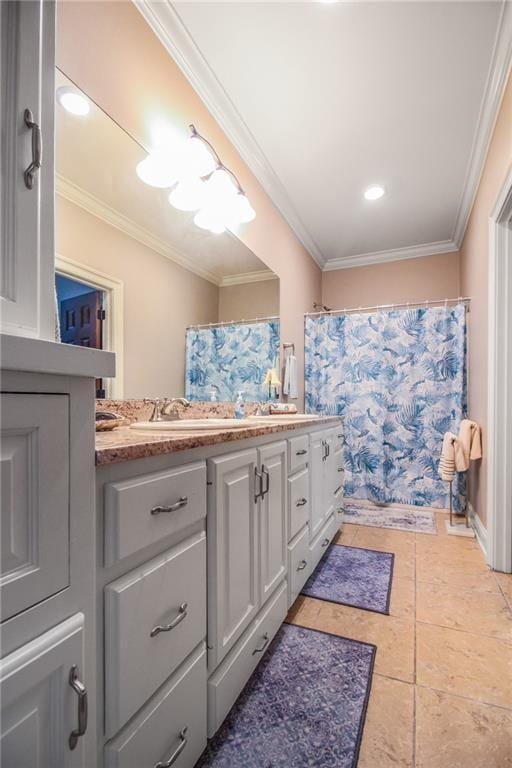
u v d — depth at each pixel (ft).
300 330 11.03
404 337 10.45
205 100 6.21
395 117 6.73
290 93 6.20
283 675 4.03
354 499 10.85
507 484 6.52
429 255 12.25
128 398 5.02
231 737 3.27
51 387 1.80
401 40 5.27
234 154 7.29
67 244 4.16
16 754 1.54
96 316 4.54
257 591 4.03
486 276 7.50
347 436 10.95
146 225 5.27
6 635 1.56
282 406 8.74
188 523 2.89
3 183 1.83
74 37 4.02
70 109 4.08
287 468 5.06
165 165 5.21
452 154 7.72
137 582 2.33
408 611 5.29
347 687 3.86
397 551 7.39
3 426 1.57
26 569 1.65
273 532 4.52
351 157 7.84
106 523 2.15
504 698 3.71
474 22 5.00
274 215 9.30
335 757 3.10
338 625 4.97
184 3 4.82
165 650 2.58
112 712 2.13
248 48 5.42
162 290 5.62
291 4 4.79
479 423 8.24
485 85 6.03
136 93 4.85
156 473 2.58
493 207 6.51
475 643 4.58
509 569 6.48
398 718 3.48
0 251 1.81
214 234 6.84
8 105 1.87
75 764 1.82
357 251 12.57
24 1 1.97
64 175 4.09
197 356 6.44
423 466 10.14
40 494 1.73
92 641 2.02
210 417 6.76
